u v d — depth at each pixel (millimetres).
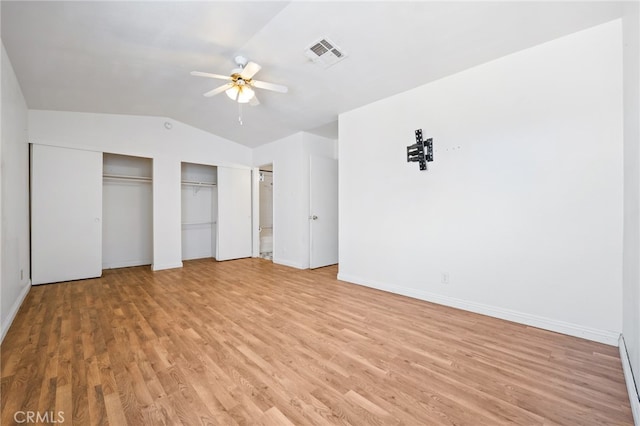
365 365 1859
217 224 5652
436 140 3031
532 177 2416
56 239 3912
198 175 6016
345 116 4023
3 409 1441
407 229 3309
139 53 2770
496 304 2641
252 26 2432
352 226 3938
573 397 1531
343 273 4082
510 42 2381
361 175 3812
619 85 2041
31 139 3711
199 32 2494
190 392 1587
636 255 1589
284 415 1412
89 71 3031
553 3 1959
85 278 4148
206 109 4367
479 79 2717
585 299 2197
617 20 2043
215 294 3428
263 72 3150
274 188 5559
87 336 2277
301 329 2418
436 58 2670
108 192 4910
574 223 2232
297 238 5051
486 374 1748
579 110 2199
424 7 2104
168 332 2357
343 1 2119
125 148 4473
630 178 1814
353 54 2719
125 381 1685
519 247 2494
